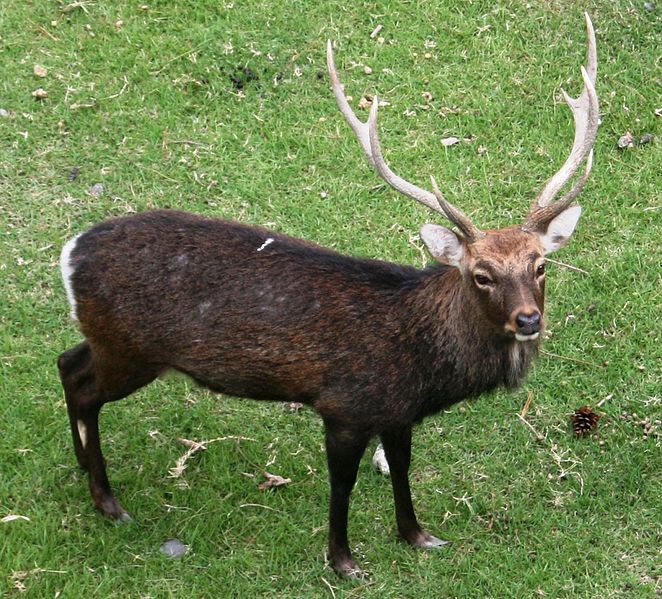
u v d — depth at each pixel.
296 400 7.83
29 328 9.59
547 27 12.23
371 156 7.67
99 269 7.71
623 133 11.31
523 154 11.17
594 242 10.41
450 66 11.95
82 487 8.54
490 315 7.13
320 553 8.19
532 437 9.02
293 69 11.83
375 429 7.62
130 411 9.13
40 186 10.70
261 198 10.73
